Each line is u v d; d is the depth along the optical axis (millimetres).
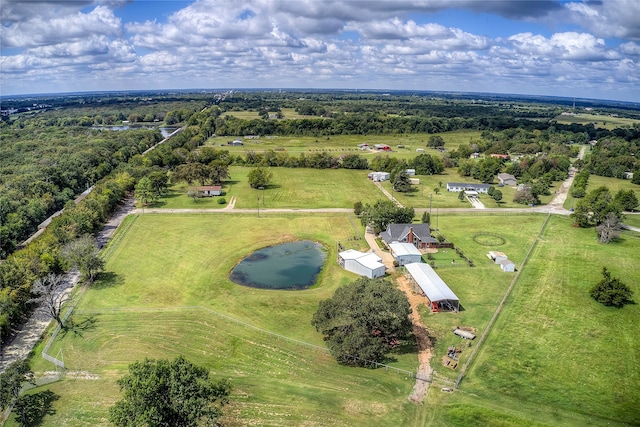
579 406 47375
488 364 54562
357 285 59406
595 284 76938
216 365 54531
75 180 144625
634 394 49469
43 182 128000
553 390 49938
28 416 45344
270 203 131000
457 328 62531
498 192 134875
